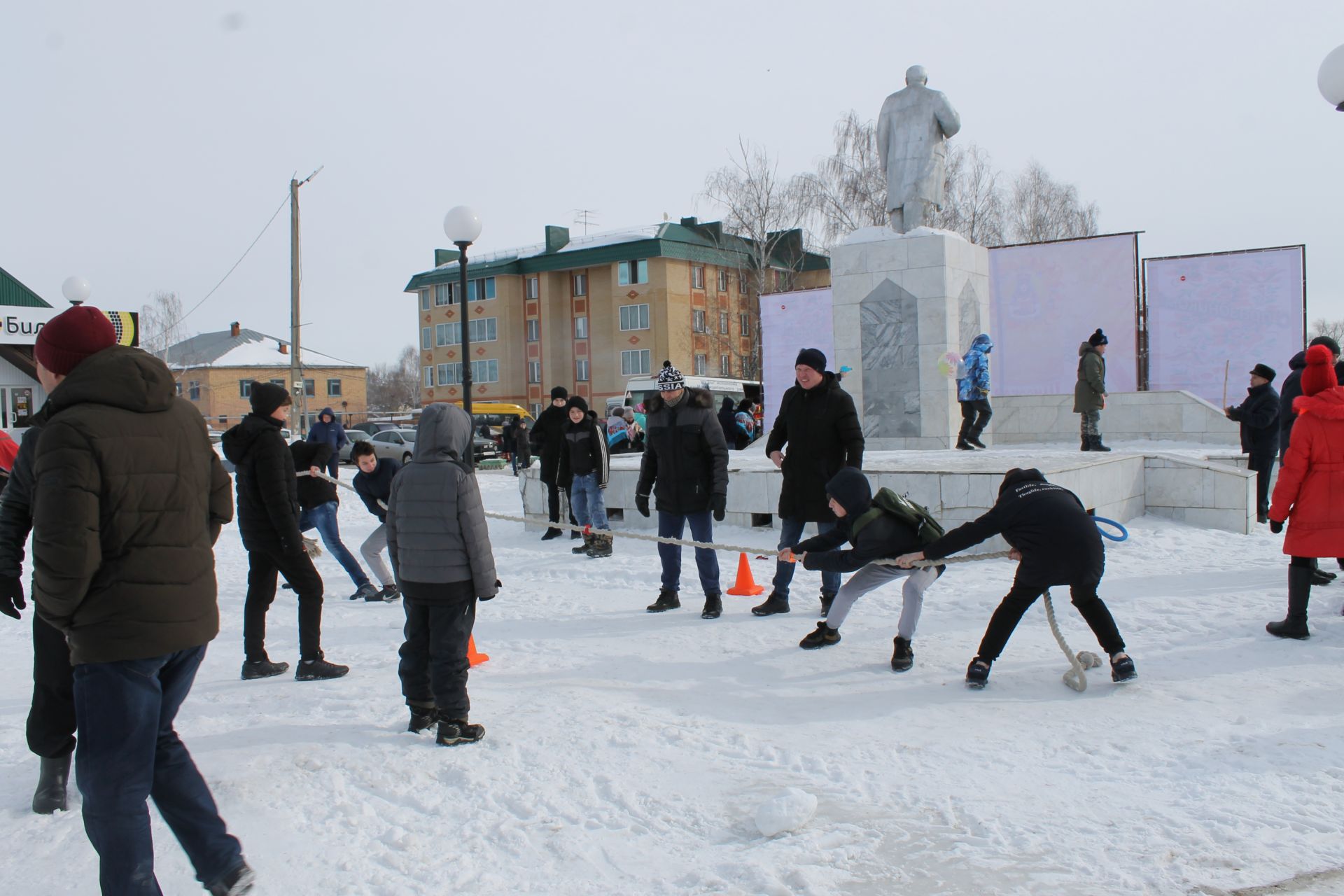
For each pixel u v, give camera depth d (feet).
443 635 15.20
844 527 19.63
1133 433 57.06
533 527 43.27
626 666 19.81
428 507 15.21
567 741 15.10
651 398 24.64
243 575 35.01
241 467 19.25
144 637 9.46
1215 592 23.86
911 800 12.64
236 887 10.09
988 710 16.16
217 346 251.19
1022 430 59.62
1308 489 18.98
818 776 13.57
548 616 25.53
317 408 248.52
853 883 10.51
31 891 10.89
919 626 22.16
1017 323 70.03
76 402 9.53
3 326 91.09
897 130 47.21
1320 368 19.04
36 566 9.10
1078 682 16.85
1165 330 66.80
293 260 91.15
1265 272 63.98
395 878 10.93
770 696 17.37
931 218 47.75
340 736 15.65
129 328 70.59
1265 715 15.21
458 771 13.96
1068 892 10.18
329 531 28.81
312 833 12.11
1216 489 34.04
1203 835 11.30
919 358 46.03
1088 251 67.82
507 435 86.94
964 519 30.83
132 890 9.34
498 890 10.63
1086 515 17.01
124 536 9.45
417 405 269.85
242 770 14.03
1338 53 24.97
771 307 93.61
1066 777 13.24
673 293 177.06
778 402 93.61
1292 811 11.86
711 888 10.50
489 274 191.93
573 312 188.55
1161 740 14.39
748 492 36.24
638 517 39.83
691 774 13.74
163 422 9.91
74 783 13.91
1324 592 23.52
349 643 23.29
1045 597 17.31
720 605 24.12
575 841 11.75
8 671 21.49
